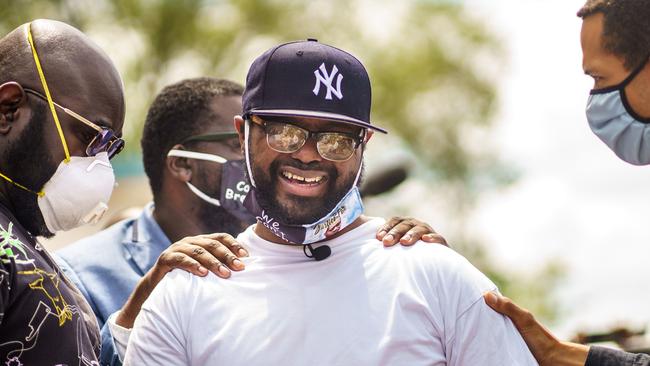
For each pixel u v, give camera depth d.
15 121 3.63
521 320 3.82
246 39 18.02
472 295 3.68
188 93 5.13
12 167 3.65
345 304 3.70
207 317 3.74
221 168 5.01
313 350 3.64
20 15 15.06
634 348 4.90
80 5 15.67
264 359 3.64
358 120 3.76
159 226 5.11
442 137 21.64
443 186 21.61
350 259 3.81
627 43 3.99
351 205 3.85
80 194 3.71
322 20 18.98
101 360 4.26
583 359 3.89
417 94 21.39
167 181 5.10
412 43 21.50
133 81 16.19
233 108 5.14
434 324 3.66
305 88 3.75
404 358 3.62
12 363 3.45
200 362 3.70
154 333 3.76
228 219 5.04
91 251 4.93
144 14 16.39
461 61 21.81
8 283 3.42
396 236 3.86
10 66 3.68
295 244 3.85
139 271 4.90
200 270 3.85
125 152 14.92
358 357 3.62
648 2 3.96
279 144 3.76
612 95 4.08
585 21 4.13
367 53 20.80
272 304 3.72
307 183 3.80
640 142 4.12
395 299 3.69
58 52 3.71
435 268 3.73
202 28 17.12
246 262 3.89
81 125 3.70
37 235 3.78
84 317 3.78
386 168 6.52
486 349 3.63
